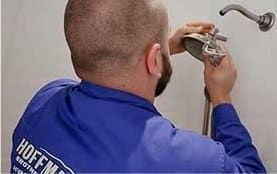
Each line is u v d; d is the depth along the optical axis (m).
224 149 0.66
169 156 0.61
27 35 1.30
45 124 0.71
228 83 0.87
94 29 0.65
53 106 0.74
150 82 0.70
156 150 0.61
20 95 1.32
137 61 0.67
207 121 1.08
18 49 1.31
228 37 1.13
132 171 0.60
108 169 0.61
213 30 1.00
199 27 1.00
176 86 1.25
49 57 1.30
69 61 1.29
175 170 0.60
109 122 0.64
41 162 0.67
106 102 0.65
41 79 1.31
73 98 0.69
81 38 0.66
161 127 0.65
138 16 0.66
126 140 0.62
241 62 1.07
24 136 0.73
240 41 1.08
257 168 0.71
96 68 0.67
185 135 0.65
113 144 0.62
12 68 1.31
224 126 0.75
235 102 1.09
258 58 1.00
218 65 0.87
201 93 1.22
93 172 0.62
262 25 0.98
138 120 0.64
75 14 0.67
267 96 0.96
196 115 1.23
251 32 1.03
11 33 1.31
